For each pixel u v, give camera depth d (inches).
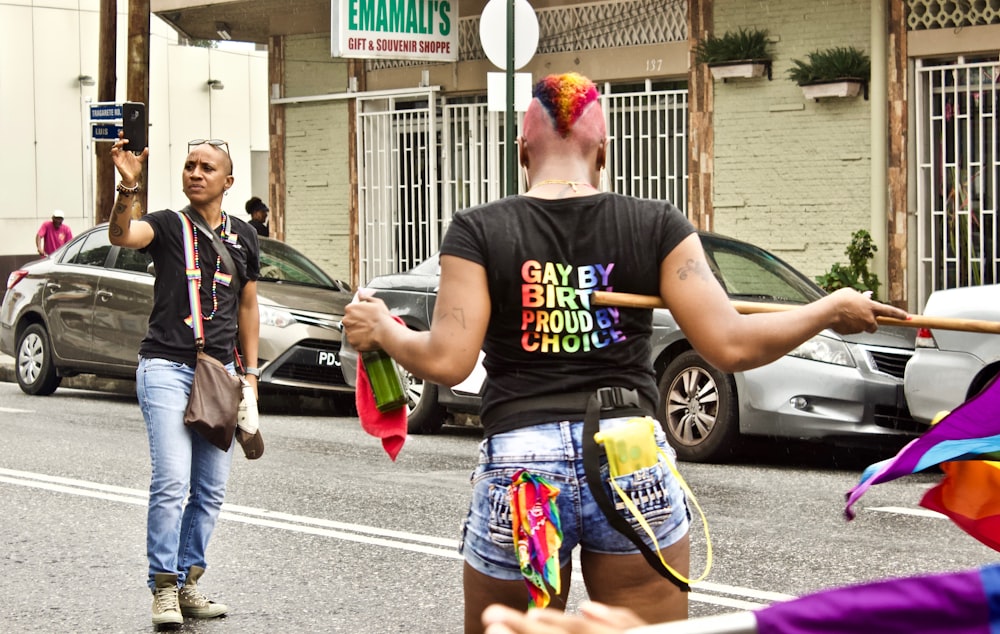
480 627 136.2
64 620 246.7
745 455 430.6
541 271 134.3
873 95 576.7
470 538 136.0
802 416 390.6
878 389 387.5
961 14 555.5
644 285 135.0
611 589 134.7
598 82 672.4
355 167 784.9
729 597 253.9
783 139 609.3
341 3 665.6
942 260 573.3
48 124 1179.9
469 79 728.3
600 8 668.1
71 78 1190.3
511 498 131.3
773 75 610.9
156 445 243.3
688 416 412.2
